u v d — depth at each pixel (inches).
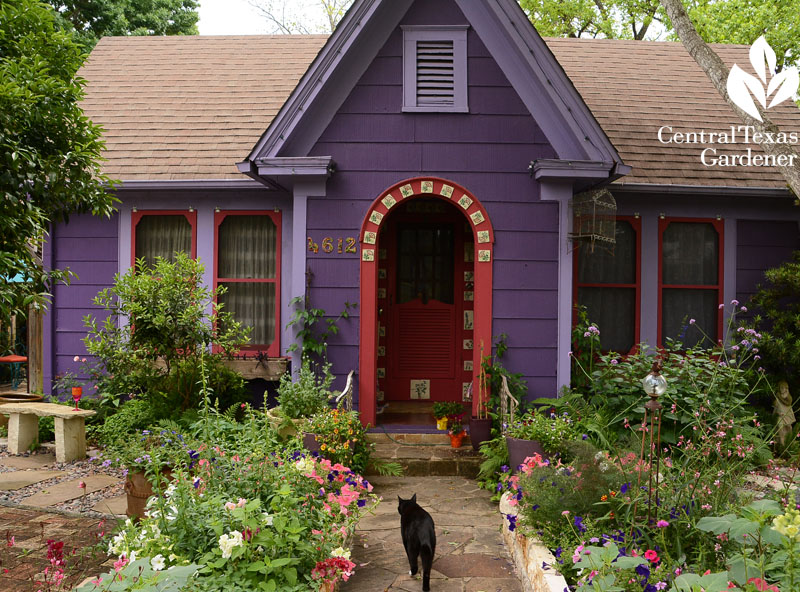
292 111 290.0
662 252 356.5
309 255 300.0
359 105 300.7
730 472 162.1
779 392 311.9
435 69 302.4
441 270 371.2
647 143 370.9
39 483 260.2
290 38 477.4
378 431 301.4
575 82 420.2
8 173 198.4
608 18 736.3
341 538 160.7
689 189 341.7
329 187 300.2
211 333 310.2
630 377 293.6
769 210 359.6
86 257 356.8
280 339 346.9
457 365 368.2
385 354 367.9
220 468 156.6
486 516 225.3
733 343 337.4
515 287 299.0
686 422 248.1
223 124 382.0
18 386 512.4
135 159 355.3
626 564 113.2
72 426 296.0
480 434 282.7
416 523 174.4
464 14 301.6
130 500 196.9
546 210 300.2
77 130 231.9
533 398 297.4
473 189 300.2
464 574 177.5
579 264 354.0
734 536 109.4
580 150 297.7
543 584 143.6
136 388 320.8
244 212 350.9
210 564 122.3
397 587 168.6
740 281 358.6
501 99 301.4
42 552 183.3
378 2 286.7
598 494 161.9
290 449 178.2
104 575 108.3
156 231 356.8
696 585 98.7
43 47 225.6
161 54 453.7
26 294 208.8
